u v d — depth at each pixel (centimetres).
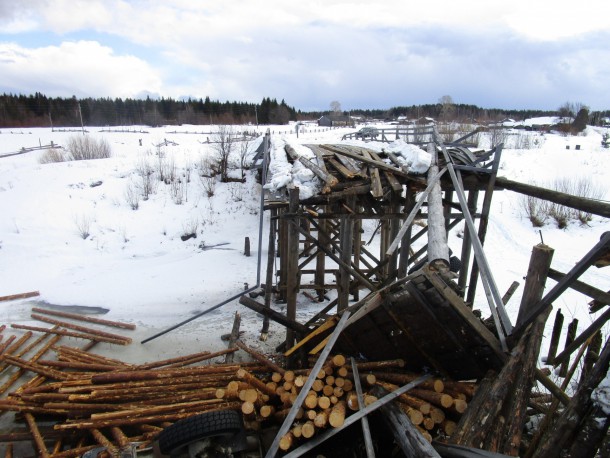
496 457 324
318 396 516
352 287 970
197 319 1021
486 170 795
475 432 370
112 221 1748
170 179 2103
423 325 489
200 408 559
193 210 1894
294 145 938
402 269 850
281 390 551
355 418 450
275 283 1242
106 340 885
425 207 945
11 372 755
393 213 819
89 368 729
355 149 928
